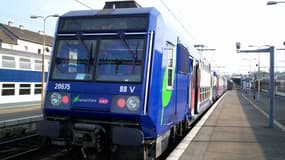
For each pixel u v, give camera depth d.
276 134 13.74
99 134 7.45
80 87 7.61
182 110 11.15
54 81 7.88
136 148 7.55
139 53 7.41
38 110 30.52
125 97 7.23
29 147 12.18
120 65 7.49
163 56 8.10
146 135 7.43
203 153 9.67
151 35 7.46
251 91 77.00
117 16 7.75
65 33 8.08
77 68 7.80
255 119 19.92
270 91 16.55
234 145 11.03
